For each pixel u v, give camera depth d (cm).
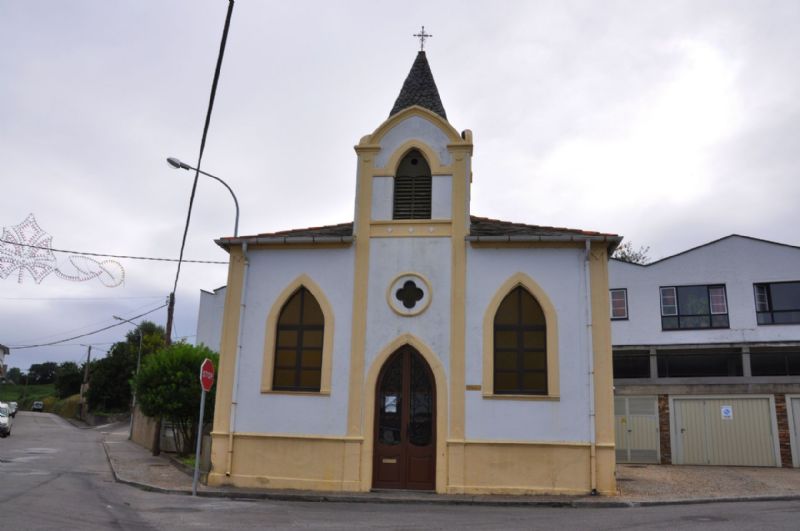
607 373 1478
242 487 1534
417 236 1606
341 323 1590
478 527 1063
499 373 1522
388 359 1562
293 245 1644
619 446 2567
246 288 1647
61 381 8662
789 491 1578
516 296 1558
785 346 2662
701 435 2495
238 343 1612
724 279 2877
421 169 1667
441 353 1537
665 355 2877
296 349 1611
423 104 1798
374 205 1642
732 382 2523
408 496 1423
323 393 1555
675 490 1568
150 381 2431
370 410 1532
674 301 2925
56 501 1272
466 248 1582
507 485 1452
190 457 2297
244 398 1588
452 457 1476
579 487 1439
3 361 8450
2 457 2305
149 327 7756
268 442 1556
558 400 1480
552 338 1509
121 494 1452
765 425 2441
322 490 1502
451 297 1561
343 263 1623
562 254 1552
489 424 1485
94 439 3784
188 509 1236
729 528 1038
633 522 1109
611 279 3028
